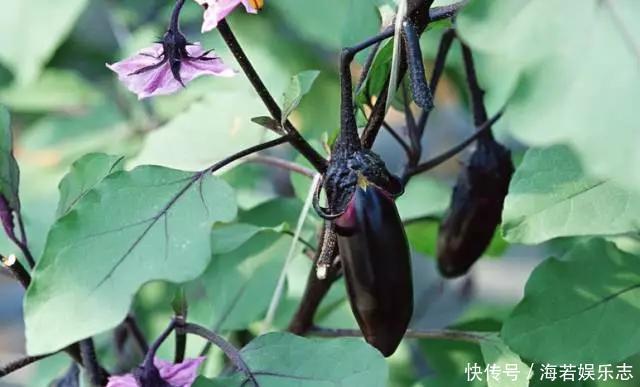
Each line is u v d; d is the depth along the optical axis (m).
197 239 1.06
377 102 1.09
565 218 1.11
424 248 1.42
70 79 1.79
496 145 1.25
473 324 1.37
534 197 1.12
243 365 1.11
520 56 0.93
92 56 1.92
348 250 1.07
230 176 1.47
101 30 1.92
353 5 1.21
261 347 1.12
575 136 0.91
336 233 1.07
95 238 1.06
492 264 1.85
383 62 1.12
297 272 1.38
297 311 1.25
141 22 1.85
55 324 1.03
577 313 1.19
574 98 0.92
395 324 1.08
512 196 1.12
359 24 1.20
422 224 1.40
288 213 1.38
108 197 1.07
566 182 1.12
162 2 1.85
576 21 0.92
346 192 1.06
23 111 1.86
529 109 0.92
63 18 1.36
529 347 1.19
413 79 1.01
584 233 1.11
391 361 1.45
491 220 1.25
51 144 1.70
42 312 1.04
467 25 0.94
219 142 1.29
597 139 0.91
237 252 1.37
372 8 1.20
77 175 1.17
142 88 1.09
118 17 1.82
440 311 1.64
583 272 1.20
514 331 1.19
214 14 1.06
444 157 1.24
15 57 1.36
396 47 1.04
